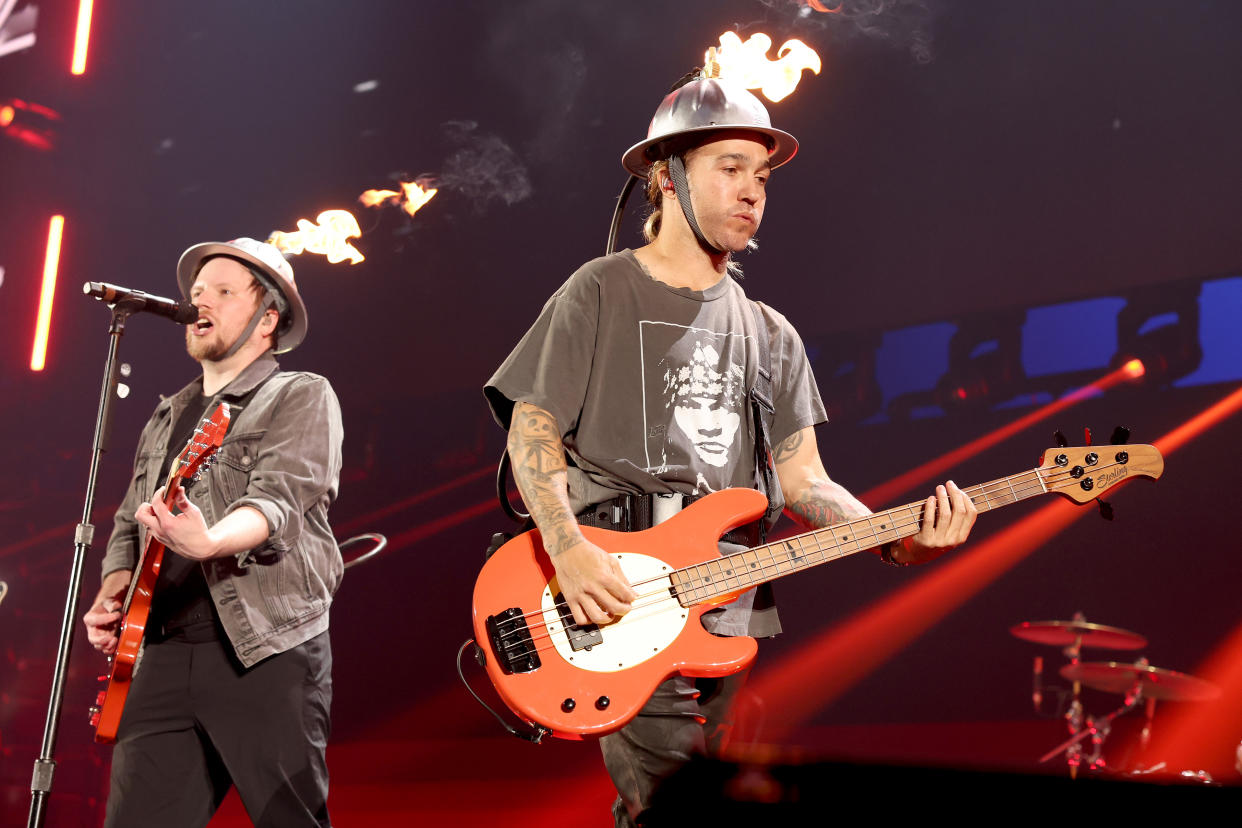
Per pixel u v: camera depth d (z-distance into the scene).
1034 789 1.70
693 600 2.09
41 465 8.44
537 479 2.11
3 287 8.66
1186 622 6.00
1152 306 5.98
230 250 3.00
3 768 6.79
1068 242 6.18
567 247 7.44
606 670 2.02
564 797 6.55
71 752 6.86
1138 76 5.96
